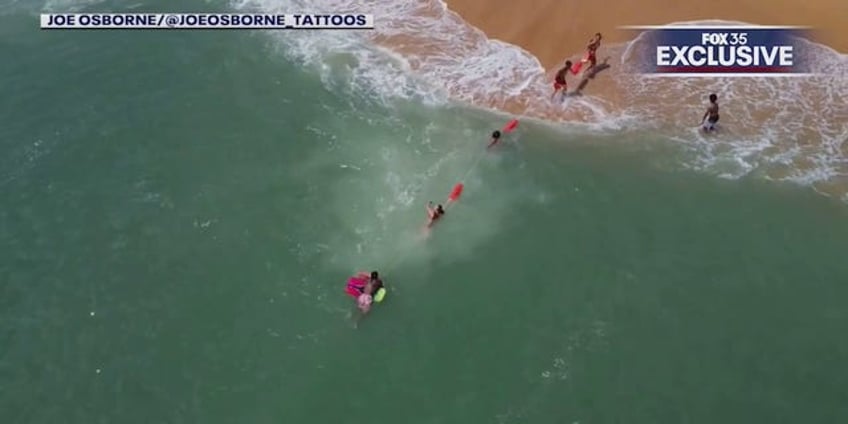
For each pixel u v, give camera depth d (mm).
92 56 39938
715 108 34406
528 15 41406
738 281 29203
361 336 27609
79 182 33125
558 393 25922
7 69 39031
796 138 35125
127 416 25453
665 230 31156
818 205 32062
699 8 40312
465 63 39938
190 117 36406
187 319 28156
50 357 27078
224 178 33344
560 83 36969
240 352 27156
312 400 25828
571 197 32625
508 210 32031
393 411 25531
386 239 30828
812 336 27422
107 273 29688
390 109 37281
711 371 26469
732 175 33500
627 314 28219
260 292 28984
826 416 25234
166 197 32469
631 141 35312
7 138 35062
